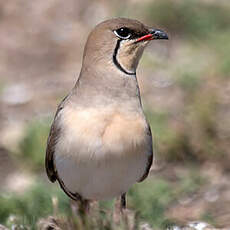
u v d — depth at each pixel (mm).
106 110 8992
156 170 15094
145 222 10750
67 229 9094
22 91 19141
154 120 15992
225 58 18969
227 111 16672
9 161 15703
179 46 21031
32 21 23141
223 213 13023
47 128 15891
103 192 9492
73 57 21172
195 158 15586
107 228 8992
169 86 18500
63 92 18938
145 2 22219
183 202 13734
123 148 8938
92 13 23031
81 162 9023
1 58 21328
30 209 12445
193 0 21875
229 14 21641
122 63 9250
